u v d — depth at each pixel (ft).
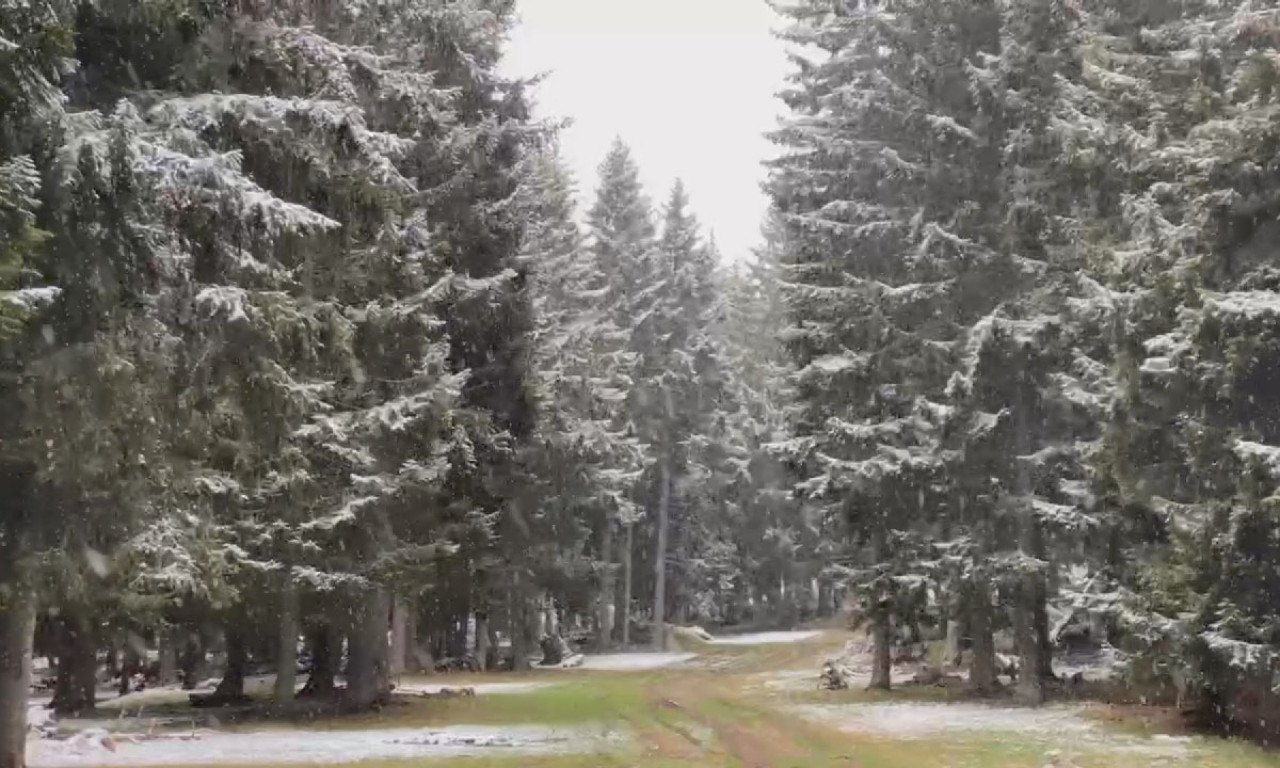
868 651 123.75
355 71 46.65
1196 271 53.42
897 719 68.28
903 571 85.15
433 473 66.95
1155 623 53.88
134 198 31.60
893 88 84.23
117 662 122.93
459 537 78.18
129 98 38.32
